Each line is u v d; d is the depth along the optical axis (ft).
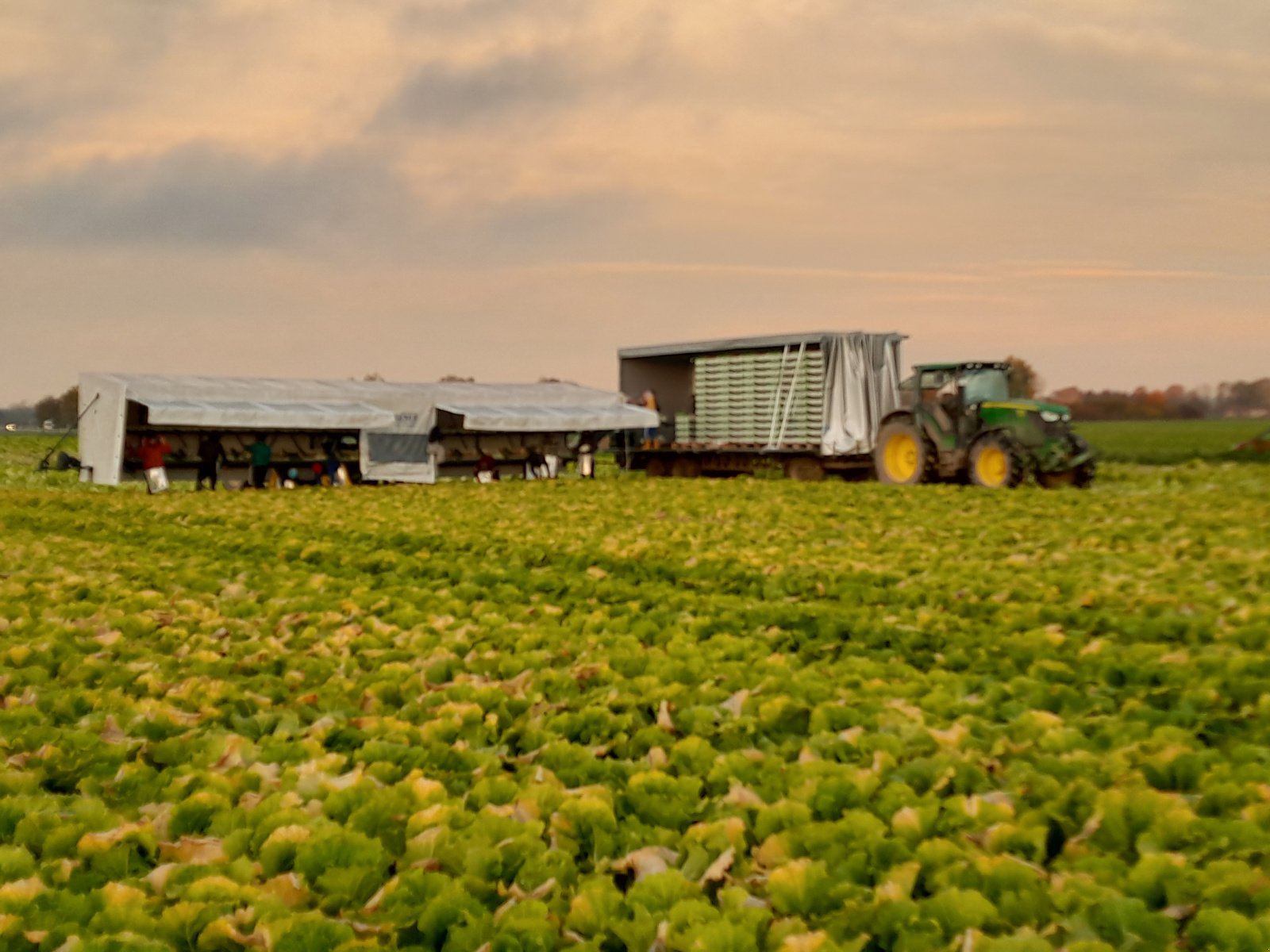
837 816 14.33
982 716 18.97
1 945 10.74
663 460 106.73
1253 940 10.53
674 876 12.00
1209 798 14.29
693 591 34.01
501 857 12.74
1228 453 119.55
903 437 85.05
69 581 33.58
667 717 18.62
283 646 25.13
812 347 91.56
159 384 89.15
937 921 11.19
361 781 14.98
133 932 11.05
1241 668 21.30
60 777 16.24
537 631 25.63
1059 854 13.70
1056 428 78.95
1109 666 21.59
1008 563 37.86
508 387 112.78
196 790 15.21
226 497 76.79
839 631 26.32
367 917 11.51
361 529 51.98
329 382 101.50
